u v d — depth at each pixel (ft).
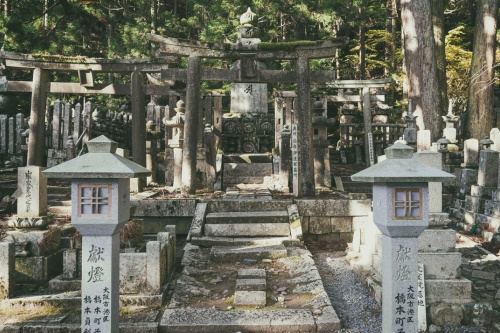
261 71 36.86
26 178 21.43
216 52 36.04
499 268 23.53
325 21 68.28
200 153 44.47
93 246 13.74
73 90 41.78
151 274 18.95
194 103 35.73
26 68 40.57
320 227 31.22
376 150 58.39
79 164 13.50
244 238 27.35
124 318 17.24
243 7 66.08
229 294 19.80
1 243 18.67
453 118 51.06
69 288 19.74
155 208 31.68
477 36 59.67
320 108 41.19
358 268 22.97
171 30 69.72
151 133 43.78
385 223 13.50
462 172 39.04
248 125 55.47
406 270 13.62
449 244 18.63
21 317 17.44
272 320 16.87
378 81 49.62
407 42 53.21
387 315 13.93
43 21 67.46
